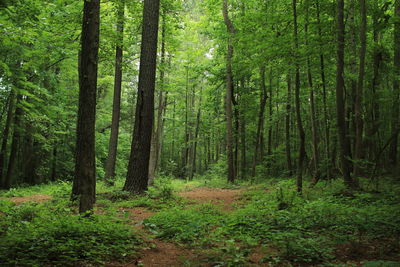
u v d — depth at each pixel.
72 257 4.30
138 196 11.36
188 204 10.79
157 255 4.98
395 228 5.48
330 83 15.62
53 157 24.52
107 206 9.55
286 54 11.03
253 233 6.09
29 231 5.07
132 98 35.41
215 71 22.53
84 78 7.41
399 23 11.68
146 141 12.12
